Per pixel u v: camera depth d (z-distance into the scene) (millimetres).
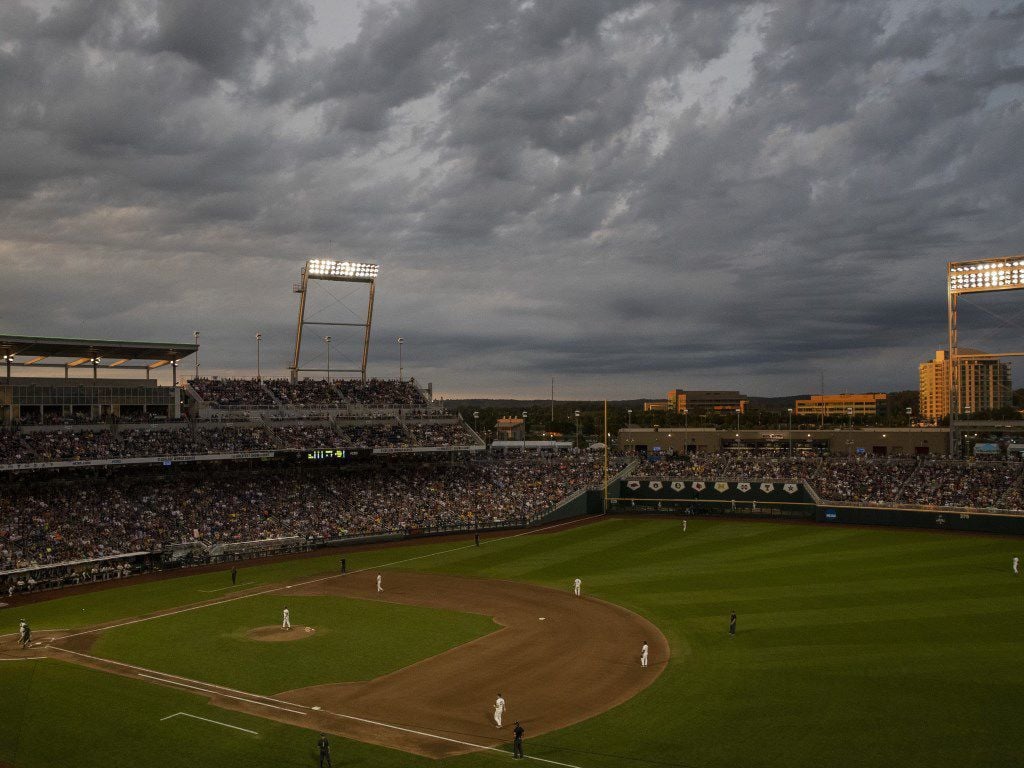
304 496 82375
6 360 74000
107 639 43656
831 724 30234
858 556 65625
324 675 37438
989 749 27703
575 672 37656
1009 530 75500
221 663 39219
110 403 81125
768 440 115375
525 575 61656
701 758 27609
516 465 102688
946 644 40125
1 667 38750
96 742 29641
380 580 56219
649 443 121188
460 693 34969
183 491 76625
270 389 93500
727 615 47312
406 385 105188
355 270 100875
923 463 91688
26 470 67750
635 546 74000
